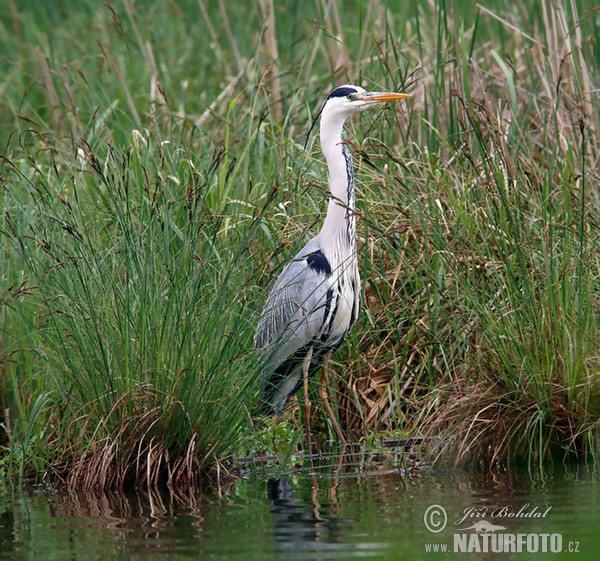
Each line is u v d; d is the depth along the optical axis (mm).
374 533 7711
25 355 11047
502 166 11812
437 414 10469
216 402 9766
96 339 9891
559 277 10094
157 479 9727
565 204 11148
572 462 9797
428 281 11555
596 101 13266
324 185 12750
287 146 13383
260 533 7832
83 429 9742
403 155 12953
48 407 10594
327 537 7656
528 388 9891
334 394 11766
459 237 11188
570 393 9781
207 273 10336
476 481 9281
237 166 13062
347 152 11531
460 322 10953
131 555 7398
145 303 9805
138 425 9680
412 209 11828
